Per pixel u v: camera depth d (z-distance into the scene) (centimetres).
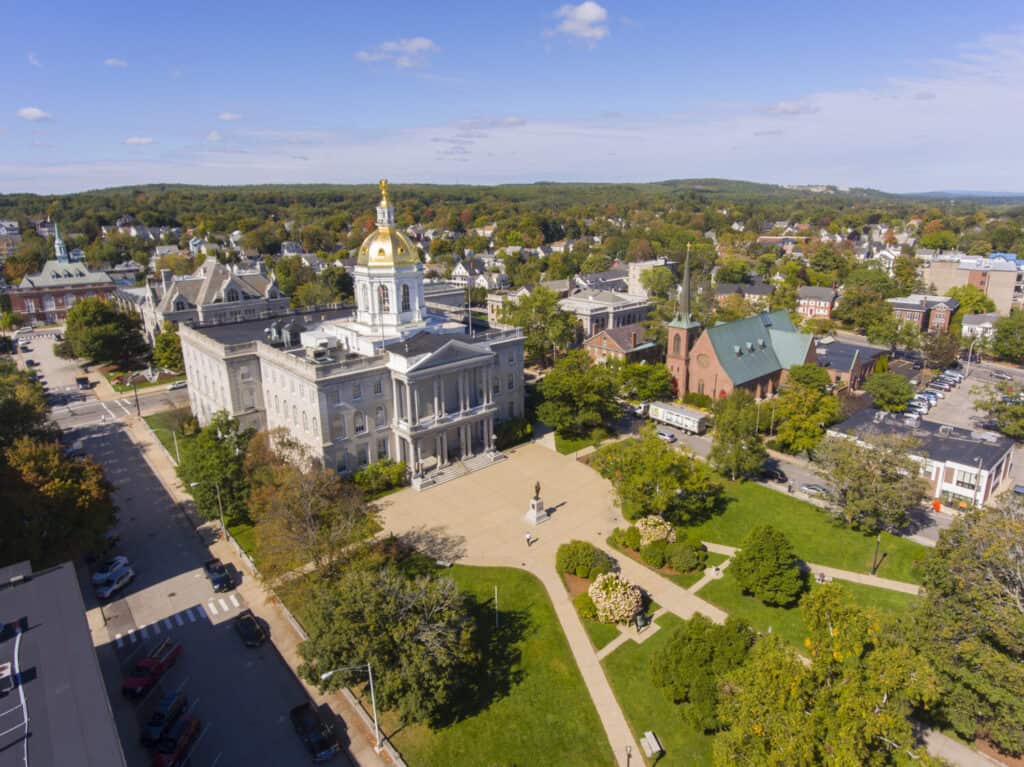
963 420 10738
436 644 4391
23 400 8962
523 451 9444
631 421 10775
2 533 5428
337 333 9212
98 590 5981
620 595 5566
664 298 17338
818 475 7725
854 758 3272
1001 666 4016
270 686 4884
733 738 3650
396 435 8444
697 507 7306
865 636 3988
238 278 14512
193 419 10262
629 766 4166
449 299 15562
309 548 5522
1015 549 4441
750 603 5859
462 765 4228
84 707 3131
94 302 14038
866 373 12619
